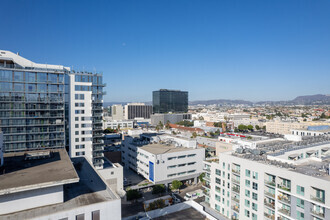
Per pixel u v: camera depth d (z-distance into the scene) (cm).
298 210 4953
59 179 3391
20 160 4475
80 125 9606
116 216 3450
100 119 10094
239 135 16625
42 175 3581
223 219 6988
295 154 6856
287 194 5244
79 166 5544
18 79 8375
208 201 8138
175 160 9938
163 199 7794
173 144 11700
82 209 3200
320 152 7669
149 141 12612
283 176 5294
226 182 7000
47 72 8769
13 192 3023
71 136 9488
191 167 10356
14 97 8312
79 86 9588
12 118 8238
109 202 3394
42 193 3303
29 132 8494
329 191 4425
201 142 17575
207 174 8188
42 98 8725
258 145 8238
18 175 3588
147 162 10125
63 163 4266
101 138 10094
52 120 8888
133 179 10525
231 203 6769
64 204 3378
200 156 10612
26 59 9088
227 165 6962
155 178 9469
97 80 10106
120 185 9138
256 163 5950
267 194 5703
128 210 7744
